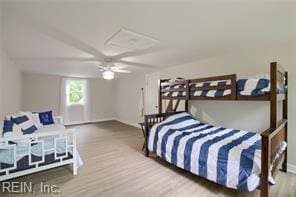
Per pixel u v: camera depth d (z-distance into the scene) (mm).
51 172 2607
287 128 2682
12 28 2115
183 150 2500
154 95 5156
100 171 2660
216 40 2611
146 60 3779
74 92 6594
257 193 2096
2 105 3029
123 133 5098
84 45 2744
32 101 5715
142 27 2129
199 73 3818
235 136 2613
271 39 2576
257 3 1637
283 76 2543
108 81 7371
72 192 2098
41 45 2750
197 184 2303
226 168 2010
